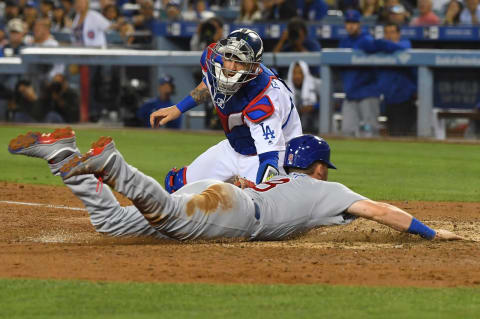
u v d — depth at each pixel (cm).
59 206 2794
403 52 5275
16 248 1916
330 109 5500
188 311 1412
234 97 2223
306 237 2086
